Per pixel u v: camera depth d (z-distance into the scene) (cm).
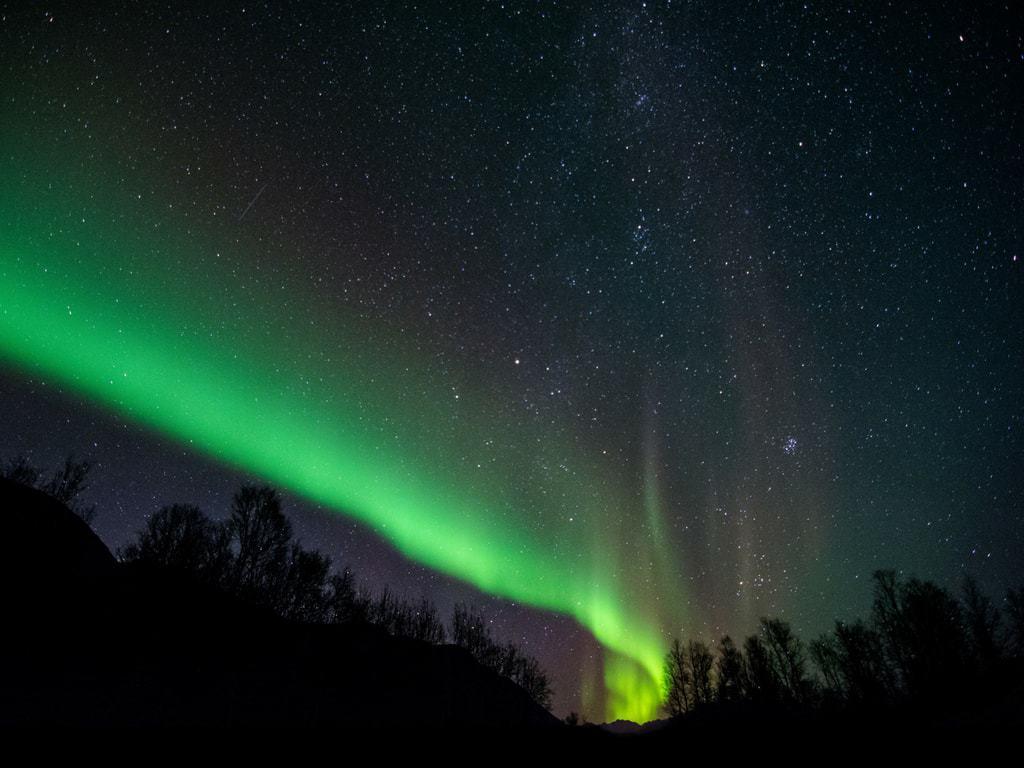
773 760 624
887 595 2656
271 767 598
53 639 1272
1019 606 2323
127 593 1602
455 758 641
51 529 1630
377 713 1447
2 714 953
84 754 603
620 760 624
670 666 3322
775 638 3034
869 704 2075
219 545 1873
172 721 1097
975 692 1683
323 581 2009
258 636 1680
